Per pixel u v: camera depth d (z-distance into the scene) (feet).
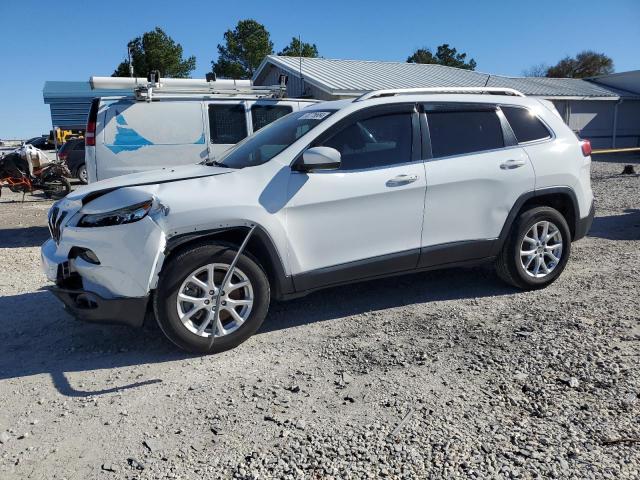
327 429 9.70
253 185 13.42
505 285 17.26
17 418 10.49
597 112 101.30
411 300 16.37
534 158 16.37
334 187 13.98
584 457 8.58
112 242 12.29
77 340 14.33
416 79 77.10
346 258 14.33
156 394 11.21
